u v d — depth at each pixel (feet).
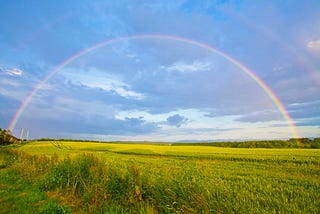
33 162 56.49
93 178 33.30
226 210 20.81
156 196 25.40
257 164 88.38
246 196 26.58
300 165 81.82
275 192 33.73
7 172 55.01
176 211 21.77
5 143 264.11
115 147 228.84
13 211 26.86
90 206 26.81
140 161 97.09
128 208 25.36
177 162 94.43
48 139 395.34
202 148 217.97
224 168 75.00
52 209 25.34
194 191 23.39
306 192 33.50
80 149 198.18
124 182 29.27
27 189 37.88
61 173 38.99
